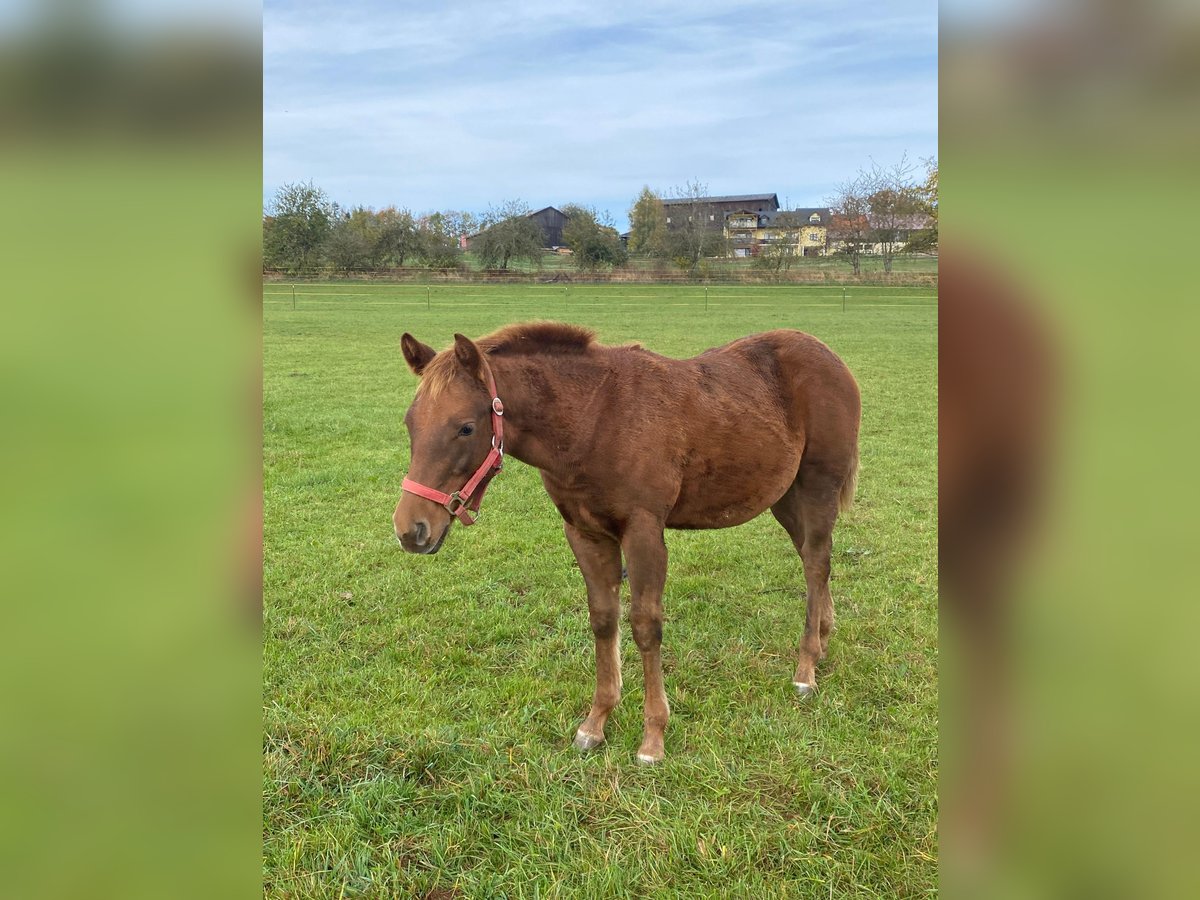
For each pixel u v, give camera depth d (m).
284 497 6.88
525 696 3.75
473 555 5.66
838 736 3.38
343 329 20.72
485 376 3.02
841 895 2.50
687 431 3.41
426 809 2.91
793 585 5.18
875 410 10.98
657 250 49.31
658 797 2.98
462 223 55.44
